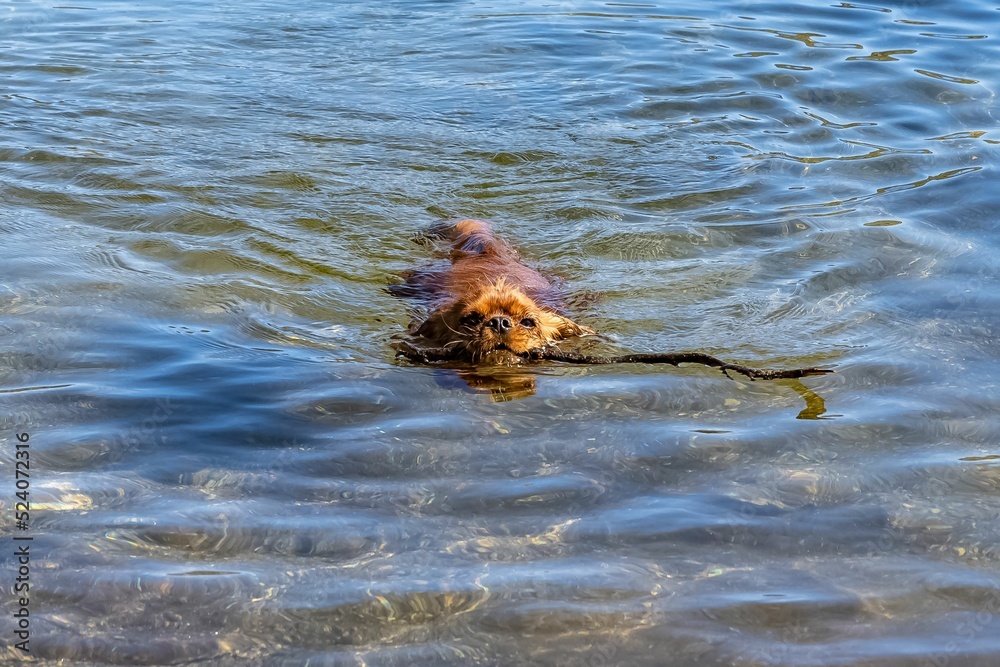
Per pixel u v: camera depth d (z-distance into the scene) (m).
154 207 10.18
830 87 13.81
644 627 4.63
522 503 5.56
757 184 11.04
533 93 13.87
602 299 8.62
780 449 6.11
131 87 13.68
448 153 11.95
